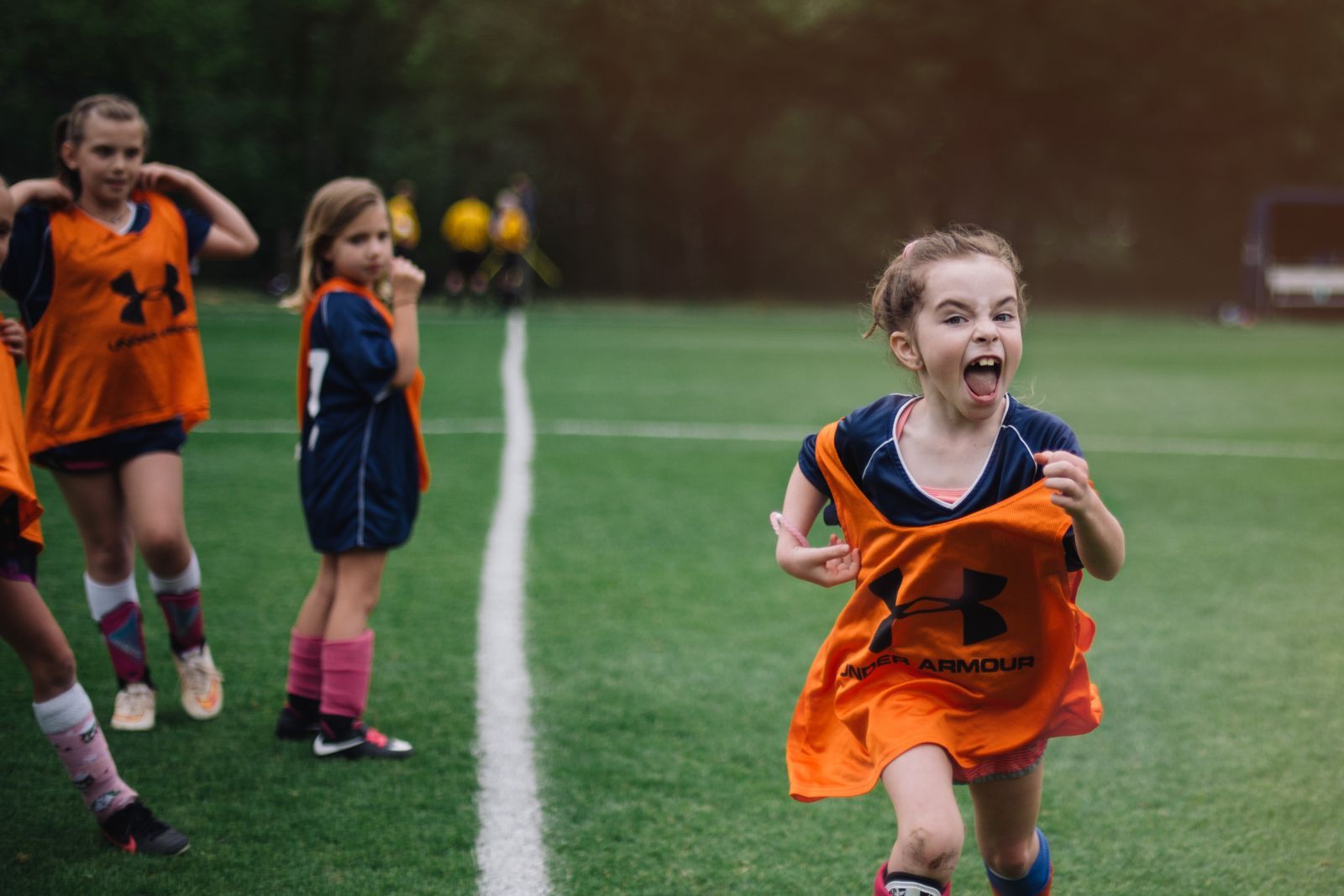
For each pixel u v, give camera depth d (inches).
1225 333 1047.6
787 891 137.3
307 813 153.1
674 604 242.2
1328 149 1498.5
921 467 111.0
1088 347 879.1
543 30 1464.1
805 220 1619.1
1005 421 110.9
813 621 233.6
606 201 1599.4
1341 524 321.1
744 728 182.2
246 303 1029.8
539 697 192.7
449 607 236.5
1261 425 495.5
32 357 178.4
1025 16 1395.2
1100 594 257.0
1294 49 1395.2
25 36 1108.5
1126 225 1611.7
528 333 848.9
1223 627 235.0
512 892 135.3
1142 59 1413.6
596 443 417.1
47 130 1125.1
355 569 171.6
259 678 199.6
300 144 1352.1
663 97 1535.4
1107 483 373.4
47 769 164.1
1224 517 327.9
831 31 1434.5
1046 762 174.1
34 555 137.9
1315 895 138.3
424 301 1294.3
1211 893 138.6
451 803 156.5
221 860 140.9
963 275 108.0
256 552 271.7
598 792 160.4
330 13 1347.2
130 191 183.8
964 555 108.5
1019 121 1504.7
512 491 339.0
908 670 113.5
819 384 596.7
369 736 170.7
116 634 179.6
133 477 177.9
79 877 136.3
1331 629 234.2
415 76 1422.2
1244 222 1551.4
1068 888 139.1
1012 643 110.8
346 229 171.8
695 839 148.6
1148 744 180.2
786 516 119.0
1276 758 175.3
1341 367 736.3
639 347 770.2
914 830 101.9
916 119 1517.0
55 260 174.7
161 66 1190.3
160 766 166.6
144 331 179.2
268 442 402.0
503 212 1031.6
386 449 171.8
